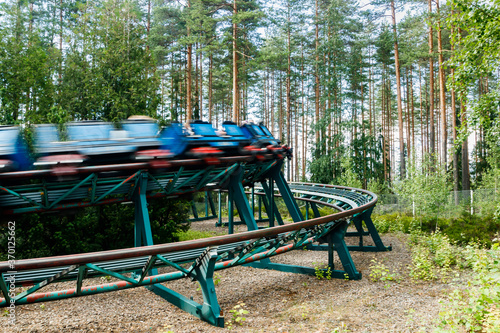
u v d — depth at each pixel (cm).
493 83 3497
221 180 1130
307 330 575
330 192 1557
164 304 736
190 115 2619
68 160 790
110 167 799
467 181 2384
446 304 680
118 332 588
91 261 527
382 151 3234
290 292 823
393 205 2097
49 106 1781
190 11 2494
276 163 1286
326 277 935
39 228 980
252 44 2772
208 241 627
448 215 1812
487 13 962
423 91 4422
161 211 1226
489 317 495
